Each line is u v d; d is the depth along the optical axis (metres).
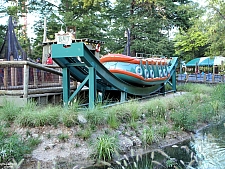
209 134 7.30
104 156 5.12
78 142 5.55
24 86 6.89
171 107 8.79
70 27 14.80
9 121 6.03
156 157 5.49
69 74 7.61
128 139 6.06
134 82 9.62
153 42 20.09
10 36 10.39
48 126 5.91
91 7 19.67
